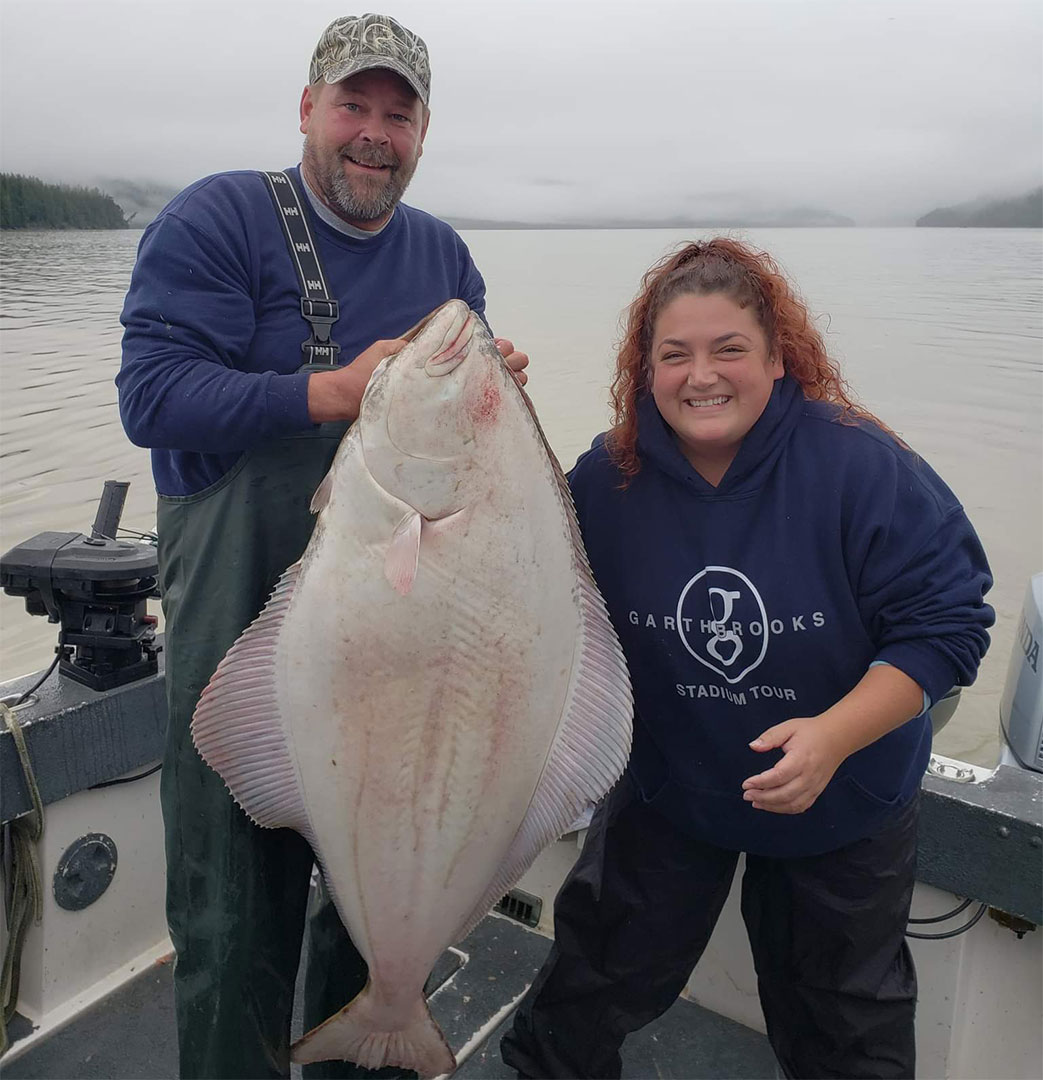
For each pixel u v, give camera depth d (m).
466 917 1.50
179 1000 1.69
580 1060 1.97
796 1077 1.88
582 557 1.42
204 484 1.59
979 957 2.10
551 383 13.09
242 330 1.56
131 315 1.51
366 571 1.31
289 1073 1.79
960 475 10.20
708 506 1.57
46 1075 2.12
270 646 1.38
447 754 1.36
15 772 2.10
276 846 1.67
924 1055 2.14
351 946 1.95
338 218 1.69
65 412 12.74
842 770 1.59
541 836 1.50
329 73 1.59
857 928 1.71
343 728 1.35
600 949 1.92
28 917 2.23
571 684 1.44
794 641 1.55
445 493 1.30
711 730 1.66
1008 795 1.98
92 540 2.28
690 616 1.60
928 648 1.46
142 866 2.46
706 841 1.82
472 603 1.32
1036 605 3.39
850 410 1.59
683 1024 2.33
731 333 1.45
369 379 1.39
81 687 2.31
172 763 1.65
